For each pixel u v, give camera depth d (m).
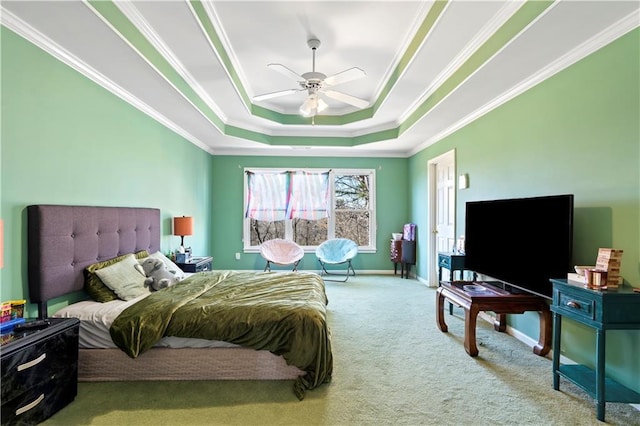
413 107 4.50
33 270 2.24
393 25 2.96
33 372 1.79
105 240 2.94
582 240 2.44
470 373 2.48
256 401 2.10
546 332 2.77
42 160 2.36
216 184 6.43
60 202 2.53
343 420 1.91
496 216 3.21
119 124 3.28
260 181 6.53
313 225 6.68
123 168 3.36
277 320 2.29
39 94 2.32
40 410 1.83
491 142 3.65
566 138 2.59
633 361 2.05
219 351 2.36
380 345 3.01
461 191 4.37
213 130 4.86
